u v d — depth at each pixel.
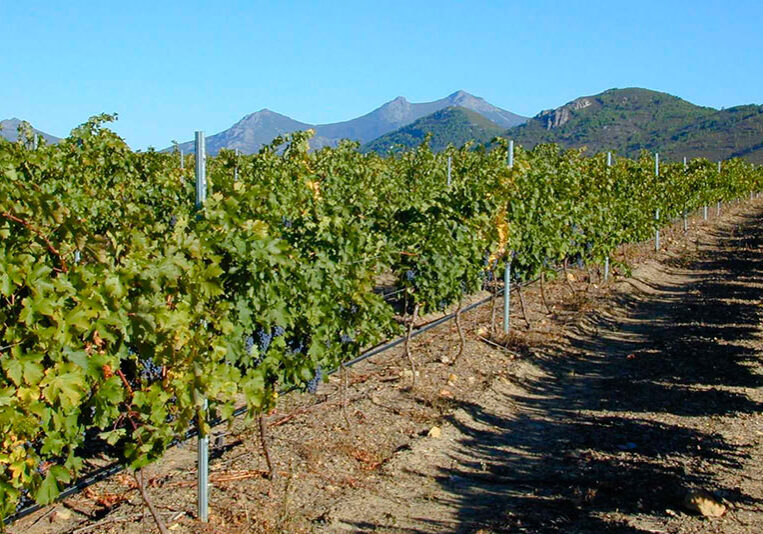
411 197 11.55
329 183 10.82
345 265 6.88
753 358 9.57
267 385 5.96
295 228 7.25
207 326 5.15
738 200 45.47
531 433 7.39
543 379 9.45
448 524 5.25
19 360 3.61
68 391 3.75
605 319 12.99
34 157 8.89
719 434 6.82
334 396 8.03
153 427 4.53
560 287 15.41
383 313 7.48
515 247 10.84
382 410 7.66
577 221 13.22
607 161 16.78
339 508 5.42
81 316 3.77
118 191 9.24
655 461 6.20
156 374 4.85
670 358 9.93
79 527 5.13
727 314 12.63
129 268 4.15
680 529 4.81
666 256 21.27
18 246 4.07
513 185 10.73
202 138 5.25
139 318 4.14
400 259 8.66
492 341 10.67
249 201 5.53
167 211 8.10
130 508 5.36
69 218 4.01
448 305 9.52
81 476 5.97
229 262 5.35
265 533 4.96
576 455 6.54
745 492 5.46
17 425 3.59
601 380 9.28
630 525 4.93
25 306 3.61
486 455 6.76
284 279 5.87
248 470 6.04
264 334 5.85
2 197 3.86
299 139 11.70
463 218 9.61
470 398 8.24
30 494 4.04
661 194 20.66
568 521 5.11
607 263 16.31
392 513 5.42
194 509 5.31
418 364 9.39
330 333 6.72
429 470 6.29
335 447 6.59
